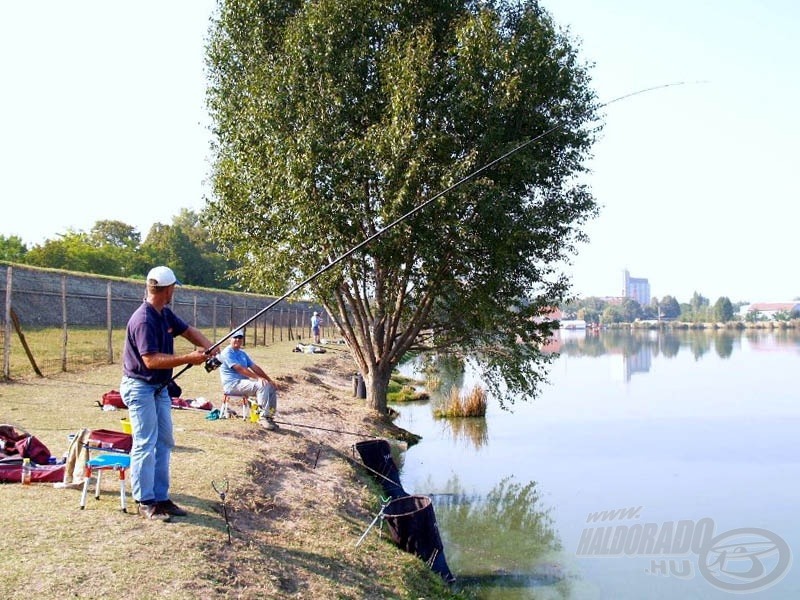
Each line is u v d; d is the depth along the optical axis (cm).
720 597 923
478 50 1504
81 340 2350
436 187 1484
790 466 1684
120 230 7556
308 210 1533
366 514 1015
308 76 1579
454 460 1717
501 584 957
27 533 619
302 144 1530
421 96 1479
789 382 3819
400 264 1571
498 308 1659
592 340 10575
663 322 17638
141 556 604
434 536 934
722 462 1723
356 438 1494
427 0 1634
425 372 2169
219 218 1794
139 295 3441
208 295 4116
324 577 714
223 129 1781
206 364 765
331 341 4675
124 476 712
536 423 2312
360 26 1595
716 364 5297
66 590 528
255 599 598
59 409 1208
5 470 775
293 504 907
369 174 1525
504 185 1569
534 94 1545
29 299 2575
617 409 2684
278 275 1667
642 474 1594
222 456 997
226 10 1748
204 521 717
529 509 1312
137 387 675
